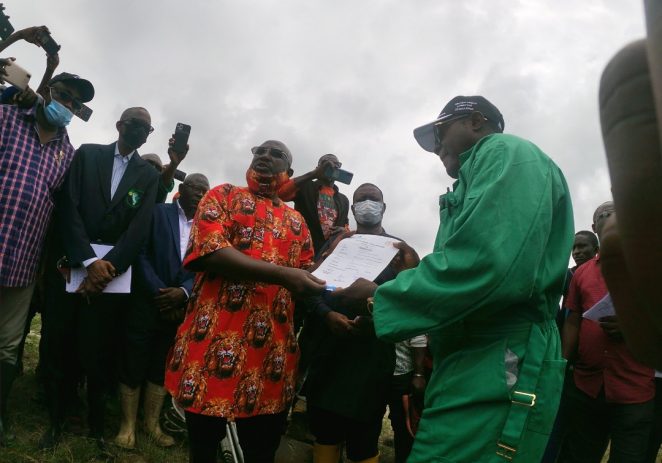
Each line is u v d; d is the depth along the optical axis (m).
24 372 4.77
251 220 2.89
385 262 2.64
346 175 4.86
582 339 3.84
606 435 3.90
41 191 3.52
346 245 2.79
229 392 2.67
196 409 2.63
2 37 3.87
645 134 0.47
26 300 3.56
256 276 2.62
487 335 1.80
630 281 0.65
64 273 3.59
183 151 5.06
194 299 2.86
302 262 3.16
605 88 0.52
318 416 3.41
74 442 3.70
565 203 1.93
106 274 3.56
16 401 4.14
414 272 1.82
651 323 0.65
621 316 0.68
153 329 4.11
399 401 3.86
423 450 1.82
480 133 2.19
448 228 1.98
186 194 4.56
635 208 0.47
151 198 3.97
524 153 1.81
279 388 2.85
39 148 3.57
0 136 3.43
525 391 1.70
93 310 3.71
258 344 2.78
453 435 1.75
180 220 4.56
